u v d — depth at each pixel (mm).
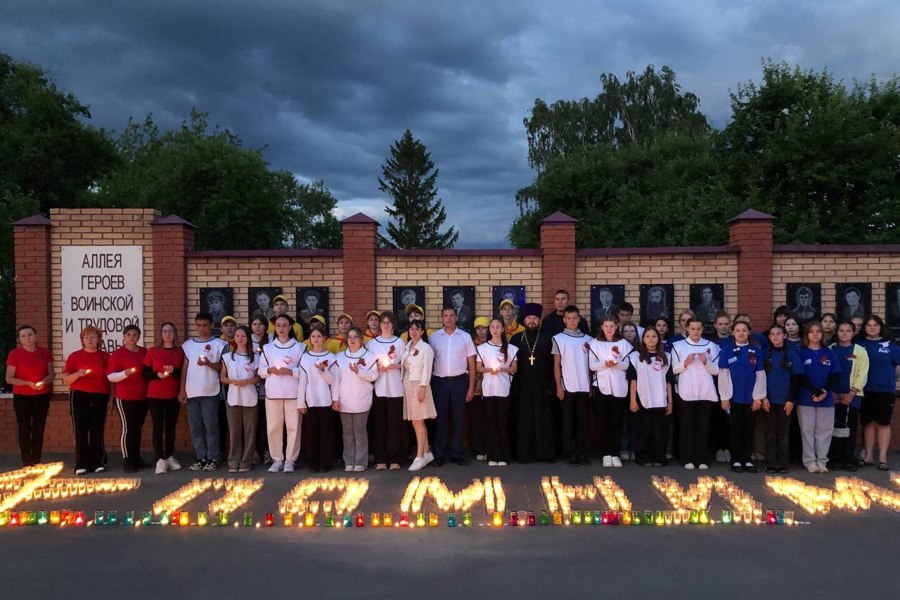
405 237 55844
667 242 26438
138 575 5816
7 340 20672
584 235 31000
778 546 6418
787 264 11344
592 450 11016
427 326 11492
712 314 11359
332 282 11516
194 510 7844
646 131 43219
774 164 17406
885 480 9109
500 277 11531
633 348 10023
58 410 11312
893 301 11266
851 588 5414
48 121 24312
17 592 5484
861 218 16750
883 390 9680
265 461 10406
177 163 24906
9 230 20188
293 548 6453
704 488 8438
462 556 6191
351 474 9547
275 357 9789
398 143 56656
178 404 10125
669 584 5504
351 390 9711
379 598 5270
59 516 7402
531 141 45344
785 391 9516
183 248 11375
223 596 5344
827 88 18141
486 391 9961
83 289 11383
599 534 6812
